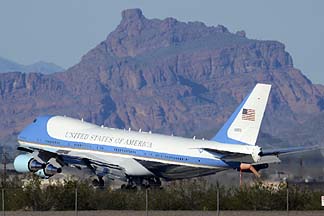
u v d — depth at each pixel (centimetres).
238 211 18550
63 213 17825
